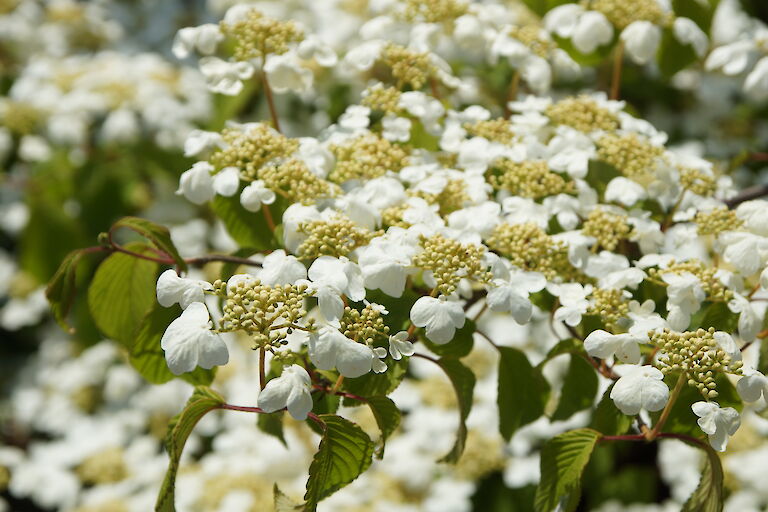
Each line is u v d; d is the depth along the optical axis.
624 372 1.18
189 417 1.18
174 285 1.17
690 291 1.23
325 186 1.27
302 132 2.09
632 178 1.37
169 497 1.18
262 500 1.65
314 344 1.15
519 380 1.35
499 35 1.45
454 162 1.37
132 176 2.20
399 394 1.88
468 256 1.21
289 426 1.72
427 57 1.39
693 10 1.56
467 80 1.87
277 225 1.32
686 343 1.18
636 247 1.34
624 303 1.24
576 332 1.32
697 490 1.23
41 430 2.35
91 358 2.26
